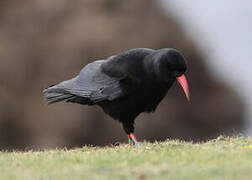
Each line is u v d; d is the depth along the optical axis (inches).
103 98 425.7
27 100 1005.2
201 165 300.0
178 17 1123.3
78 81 443.8
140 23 1057.5
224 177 274.5
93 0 1063.0
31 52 1032.8
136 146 382.9
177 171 287.4
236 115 1101.7
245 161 305.3
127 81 411.2
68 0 1065.5
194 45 1104.2
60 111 975.0
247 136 419.2
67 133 968.9
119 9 1066.7
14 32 1058.1
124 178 277.9
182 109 1030.4
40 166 313.7
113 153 345.4
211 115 1071.0
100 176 282.8
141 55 411.8
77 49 1010.7
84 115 965.8
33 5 1072.8
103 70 430.3
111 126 963.3
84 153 356.5
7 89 1009.5
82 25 1032.2
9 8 1077.8
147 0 1083.9
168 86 406.0
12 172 301.1
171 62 393.7
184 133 1021.2
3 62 1021.2
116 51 1009.5
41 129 982.4
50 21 1055.0
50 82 1004.6
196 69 1102.4
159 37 1055.6
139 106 415.8
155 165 303.1
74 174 289.7
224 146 366.9
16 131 999.6
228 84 1152.8
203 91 1099.3
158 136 983.0
